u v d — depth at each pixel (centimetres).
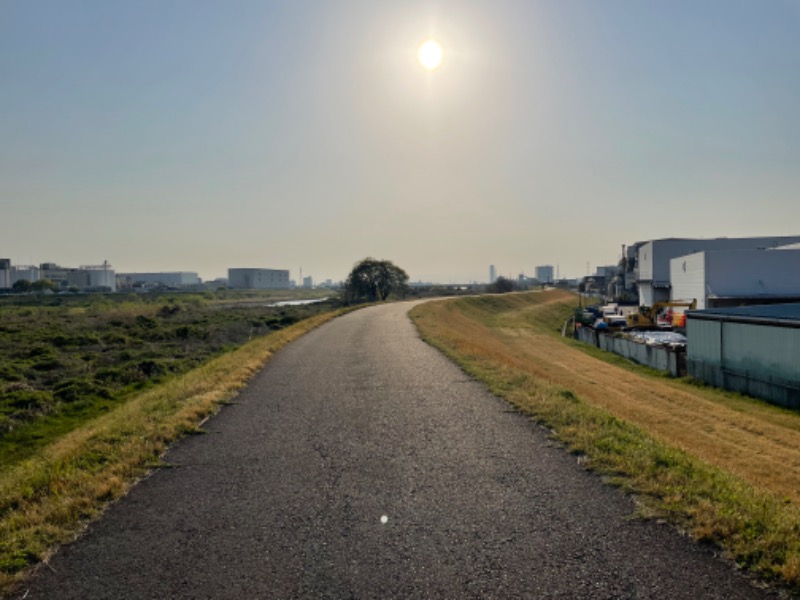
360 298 7450
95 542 484
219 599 392
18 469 768
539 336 4206
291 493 591
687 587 390
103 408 1399
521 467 654
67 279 14212
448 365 1486
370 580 412
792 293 3678
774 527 457
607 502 542
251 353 1773
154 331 2955
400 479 625
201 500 575
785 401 1789
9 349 2330
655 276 5469
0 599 398
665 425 1441
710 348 2219
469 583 404
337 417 928
